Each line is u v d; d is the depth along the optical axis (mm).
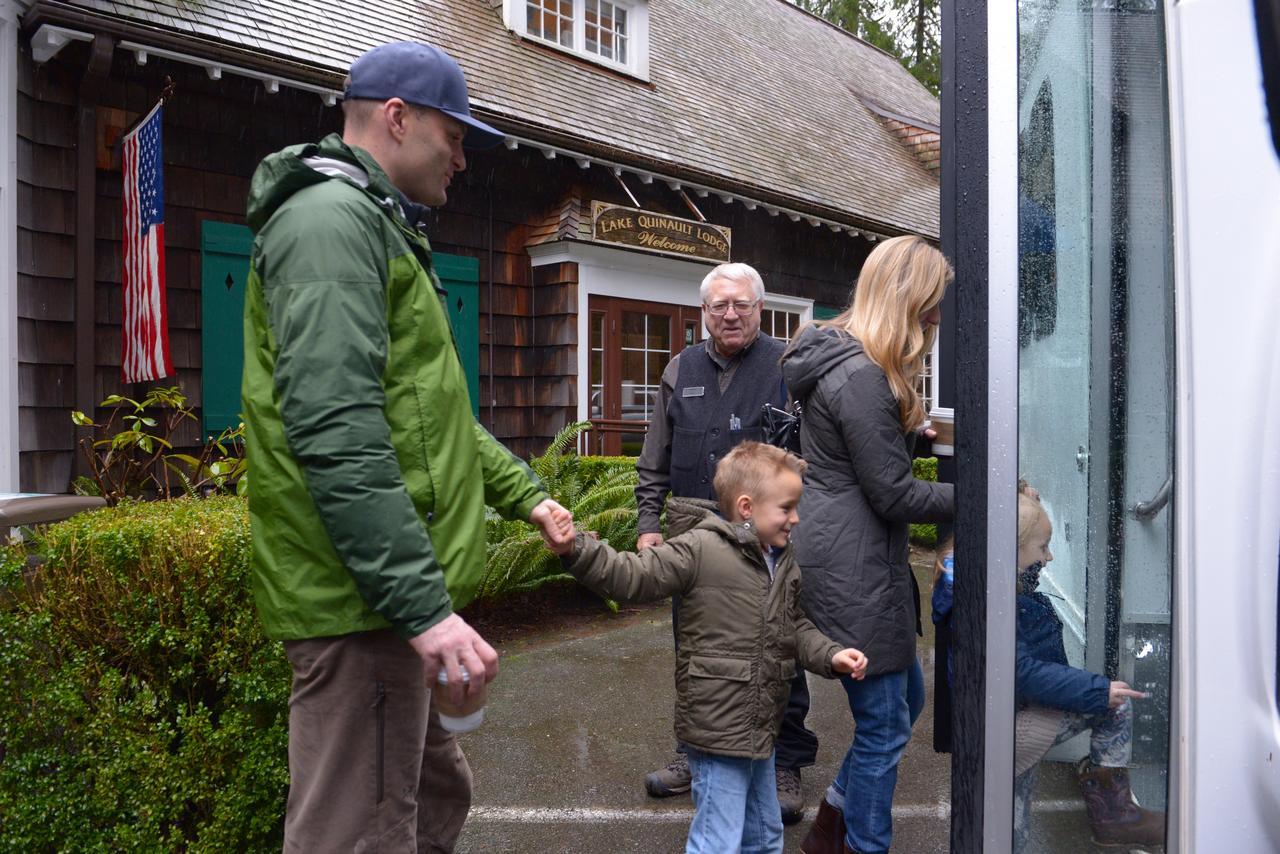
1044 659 1281
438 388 1655
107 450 5168
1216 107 1217
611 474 6008
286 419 1459
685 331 8508
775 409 2844
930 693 4230
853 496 2172
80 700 2148
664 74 10047
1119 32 1306
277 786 2244
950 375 1752
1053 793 1281
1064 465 1295
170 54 5121
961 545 1324
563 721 3699
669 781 3004
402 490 1479
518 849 2656
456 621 1491
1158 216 1271
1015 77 1288
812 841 2480
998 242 1277
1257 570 1164
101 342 5250
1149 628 1265
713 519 2133
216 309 5730
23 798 2127
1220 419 1184
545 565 5578
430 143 1789
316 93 5883
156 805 2168
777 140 10578
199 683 2299
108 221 5266
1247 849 1163
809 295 10188
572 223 7293
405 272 1634
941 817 2918
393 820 1656
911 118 14352
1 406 4664
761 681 2062
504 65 7645
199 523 2311
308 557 1567
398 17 7180
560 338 7477
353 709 1616
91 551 2174
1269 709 1155
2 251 4668
